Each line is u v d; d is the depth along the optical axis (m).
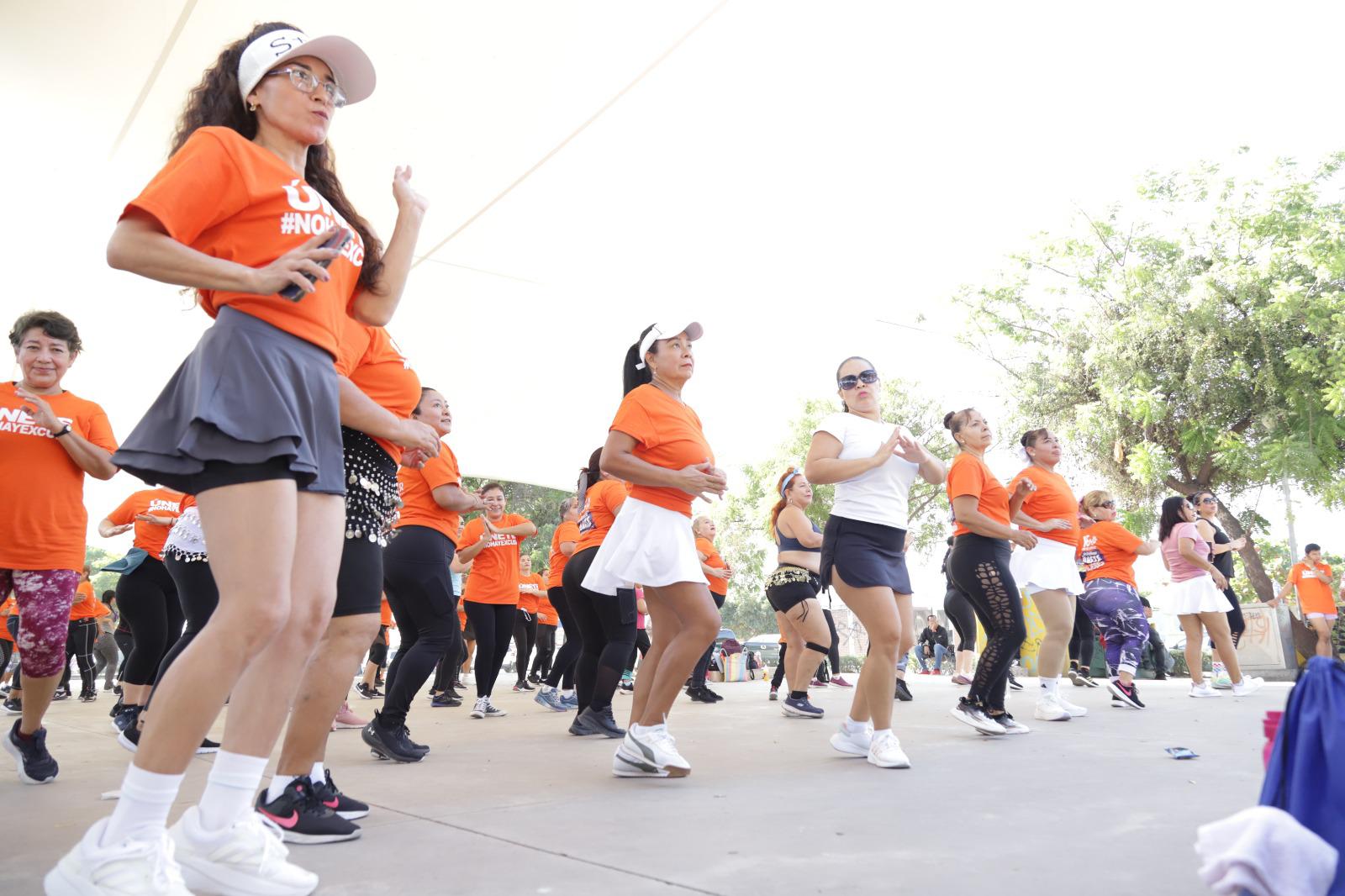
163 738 1.67
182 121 2.08
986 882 1.92
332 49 2.06
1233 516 18.50
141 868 1.63
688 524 3.48
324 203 2.01
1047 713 5.68
